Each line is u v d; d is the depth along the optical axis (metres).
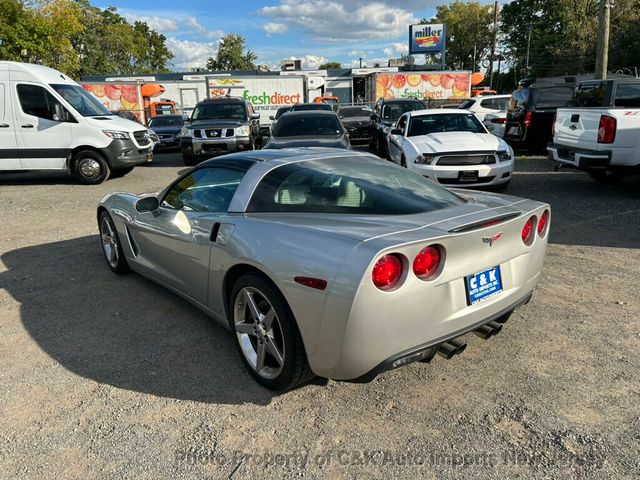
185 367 3.20
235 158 3.58
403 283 2.34
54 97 10.78
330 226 2.65
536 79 13.77
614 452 2.33
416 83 31.50
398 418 2.63
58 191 10.38
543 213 3.11
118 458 2.38
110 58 65.94
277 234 2.73
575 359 3.17
